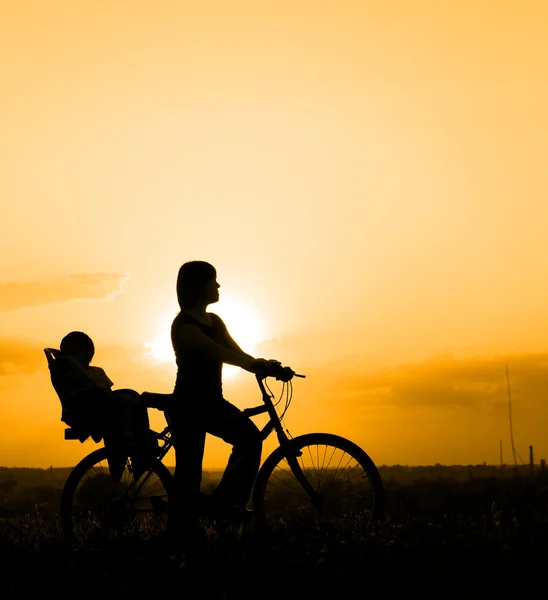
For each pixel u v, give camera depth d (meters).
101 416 7.94
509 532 6.91
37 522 9.10
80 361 8.23
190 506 7.43
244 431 7.50
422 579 5.75
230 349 7.73
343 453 7.49
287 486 7.52
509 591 5.48
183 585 5.99
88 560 6.87
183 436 7.50
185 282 7.63
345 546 6.50
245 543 7.02
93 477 8.23
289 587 5.82
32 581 6.43
